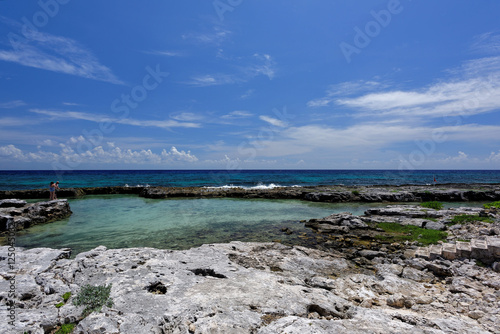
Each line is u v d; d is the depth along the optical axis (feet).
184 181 215.51
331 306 18.81
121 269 24.04
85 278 21.91
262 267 28.78
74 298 18.16
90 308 16.83
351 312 17.81
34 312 16.47
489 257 29.37
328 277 27.76
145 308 17.04
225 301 18.24
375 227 53.98
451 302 21.35
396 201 101.55
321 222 59.06
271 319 16.34
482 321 17.63
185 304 17.63
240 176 298.15
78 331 14.44
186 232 52.16
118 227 56.49
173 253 30.19
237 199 109.60
